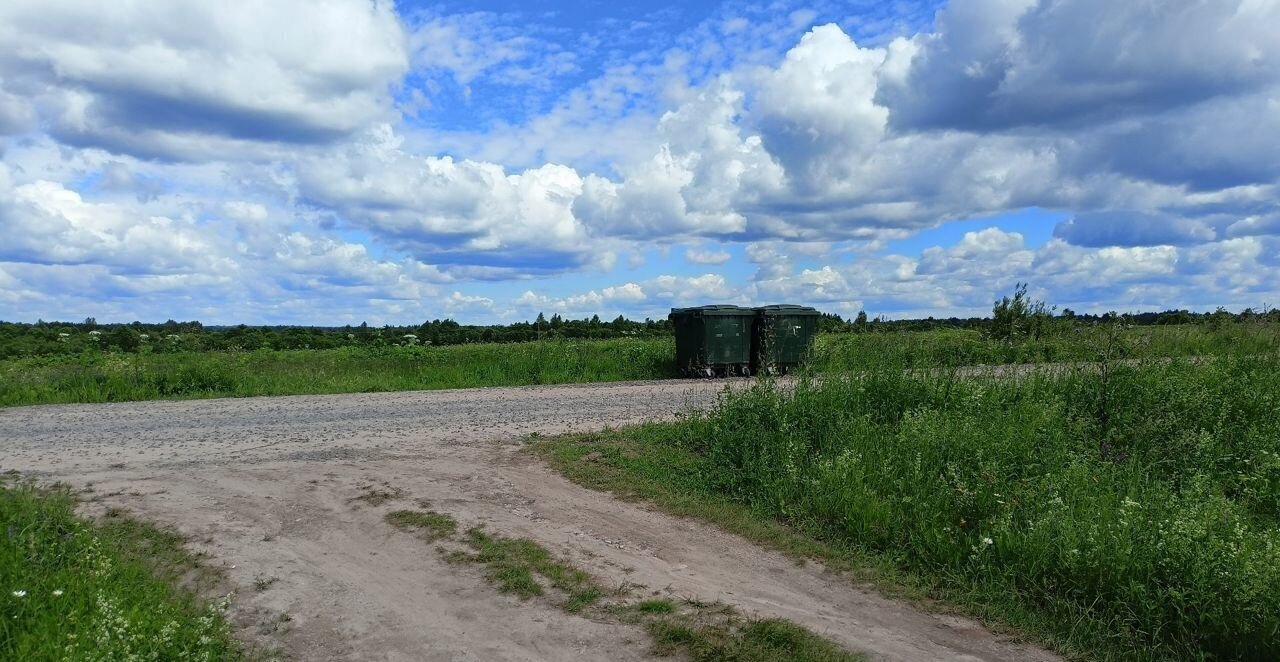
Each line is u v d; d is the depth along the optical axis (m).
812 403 9.77
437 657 4.93
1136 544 5.91
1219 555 5.55
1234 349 13.58
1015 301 19.33
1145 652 5.13
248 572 6.09
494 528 7.09
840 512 7.38
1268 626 4.96
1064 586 5.89
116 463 9.19
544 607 5.61
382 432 11.34
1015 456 7.99
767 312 20.58
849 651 4.99
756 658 4.83
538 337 39.66
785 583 6.18
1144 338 11.77
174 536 6.67
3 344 29.98
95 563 5.66
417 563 6.37
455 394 16.22
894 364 10.70
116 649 4.47
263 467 9.05
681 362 20.92
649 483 8.62
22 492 7.17
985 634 5.41
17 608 4.91
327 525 7.19
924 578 6.28
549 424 11.91
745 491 8.30
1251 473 7.85
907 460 7.85
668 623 5.29
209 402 14.98
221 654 4.85
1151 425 8.86
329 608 5.57
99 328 44.16
